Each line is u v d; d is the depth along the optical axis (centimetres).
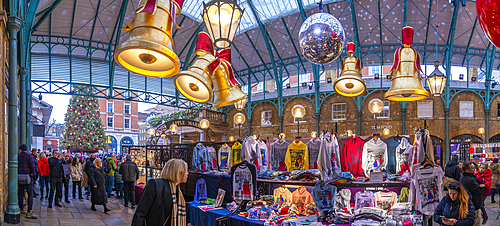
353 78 511
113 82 1894
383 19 1761
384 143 638
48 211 805
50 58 1730
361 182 538
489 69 1806
